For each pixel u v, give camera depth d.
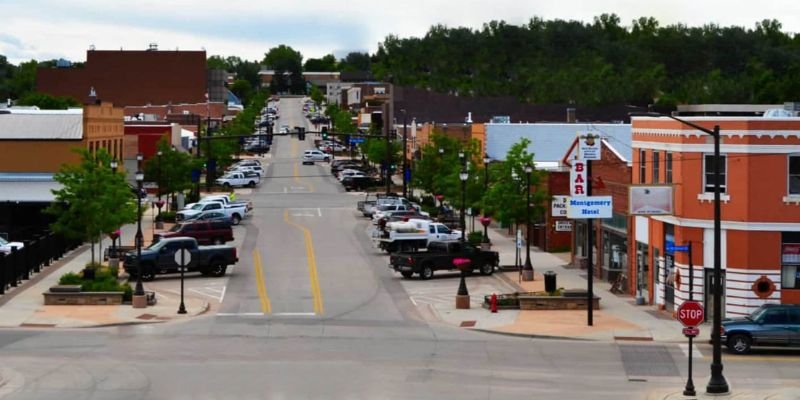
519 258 63.44
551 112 158.25
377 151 137.62
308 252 71.44
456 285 58.59
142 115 176.25
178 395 31.56
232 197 98.88
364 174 125.94
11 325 44.78
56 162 82.12
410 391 32.38
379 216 80.75
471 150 93.94
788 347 40.03
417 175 100.88
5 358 37.31
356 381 33.84
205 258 61.03
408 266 60.38
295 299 53.53
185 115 187.50
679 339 42.75
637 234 53.84
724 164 46.12
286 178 139.25
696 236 46.91
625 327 45.31
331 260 67.94
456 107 164.75
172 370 35.47
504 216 63.34
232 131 176.00
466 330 45.06
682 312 31.89
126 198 63.38
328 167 160.12
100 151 68.00
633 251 54.34
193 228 72.94
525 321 46.94
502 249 74.44
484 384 33.56
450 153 99.75
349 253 71.25
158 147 97.44
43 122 83.75
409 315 49.06
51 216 80.38
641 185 47.19
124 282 57.88
